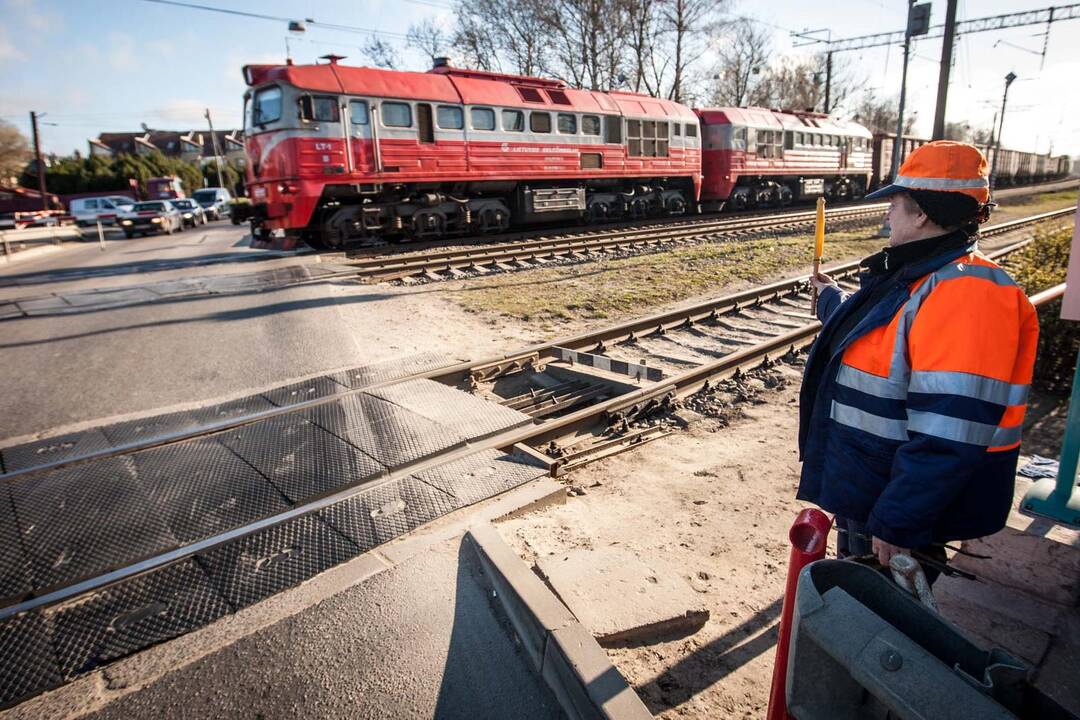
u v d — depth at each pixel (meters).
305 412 5.01
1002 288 1.49
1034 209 25.89
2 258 19.00
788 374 6.28
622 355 6.88
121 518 3.56
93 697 2.38
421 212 14.75
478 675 2.43
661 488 4.03
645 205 20.11
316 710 2.30
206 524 3.49
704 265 12.30
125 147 77.31
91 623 2.76
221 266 13.24
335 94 12.57
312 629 2.69
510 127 15.27
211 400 5.42
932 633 1.34
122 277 12.56
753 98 47.59
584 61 34.03
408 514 3.53
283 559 3.16
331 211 13.68
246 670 2.48
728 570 3.13
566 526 3.50
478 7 33.56
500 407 5.09
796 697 1.41
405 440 4.46
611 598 2.70
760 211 25.08
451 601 2.83
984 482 1.64
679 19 33.50
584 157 17.00
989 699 1.10
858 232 17.66
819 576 1.44
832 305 2.27
